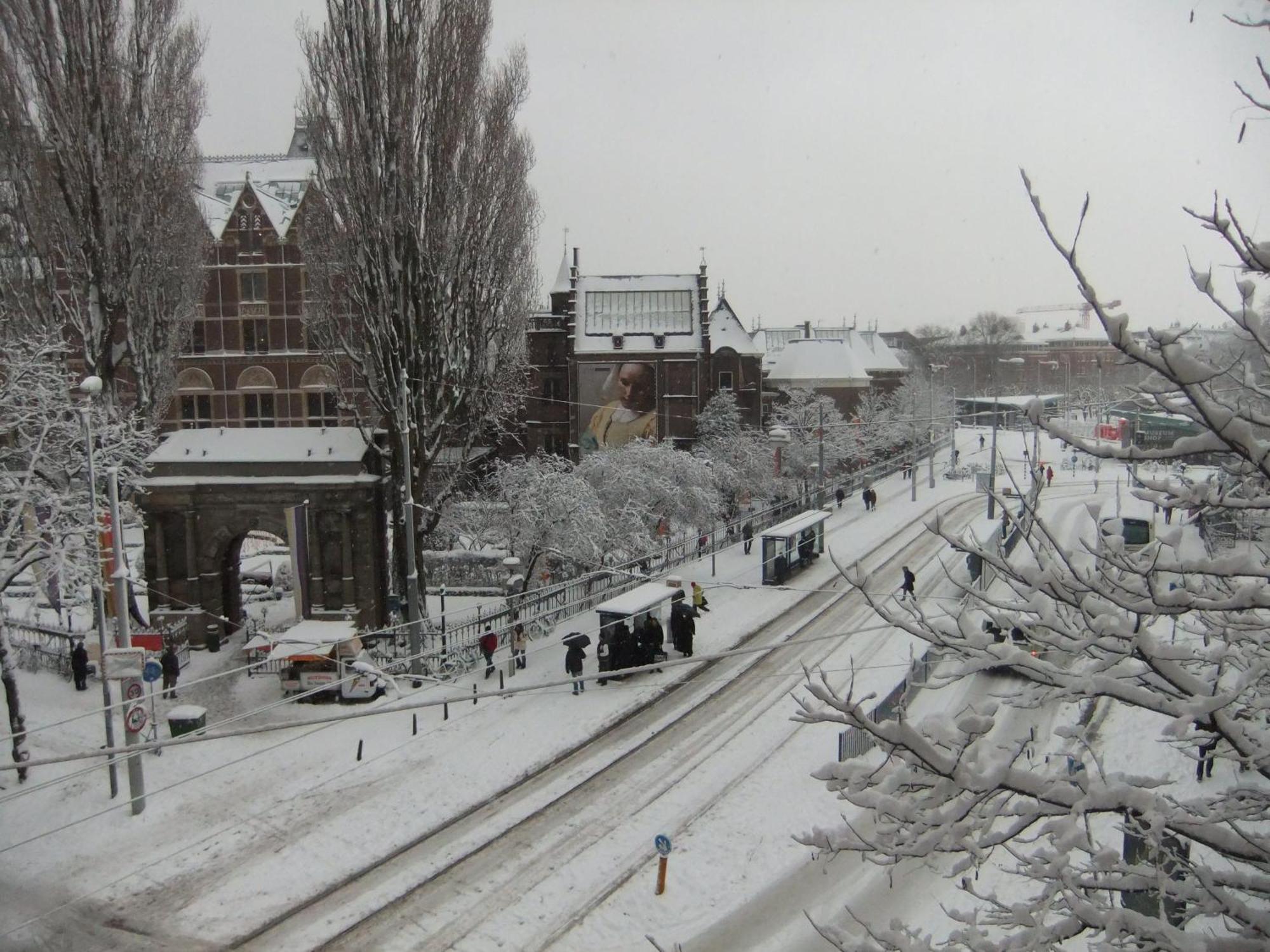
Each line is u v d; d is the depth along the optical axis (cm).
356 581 3369
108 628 3206
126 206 3556
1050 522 5091
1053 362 13138
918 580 4238
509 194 3678
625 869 1969
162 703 2914
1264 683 827
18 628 3300
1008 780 659
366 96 3219
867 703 2645
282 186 7256
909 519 5759
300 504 3269
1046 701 677
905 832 671
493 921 1795
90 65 3375
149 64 3622
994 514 5706
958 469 7725
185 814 2203
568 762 2498
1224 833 650
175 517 3378
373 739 2625
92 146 3409
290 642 2891
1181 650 645
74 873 1955
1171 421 4506
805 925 1750
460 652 3284
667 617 3734
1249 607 609
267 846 2061
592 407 6856
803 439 6844
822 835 695
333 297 3534
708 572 4594
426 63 3312
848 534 5381
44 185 3462
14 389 2791
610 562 4234
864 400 8612
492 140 3578
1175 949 620
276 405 6250
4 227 3538
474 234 3578
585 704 2877
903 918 1766
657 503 4666
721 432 6675
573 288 7075
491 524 4684
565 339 7031
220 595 3438
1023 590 809
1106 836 1898
